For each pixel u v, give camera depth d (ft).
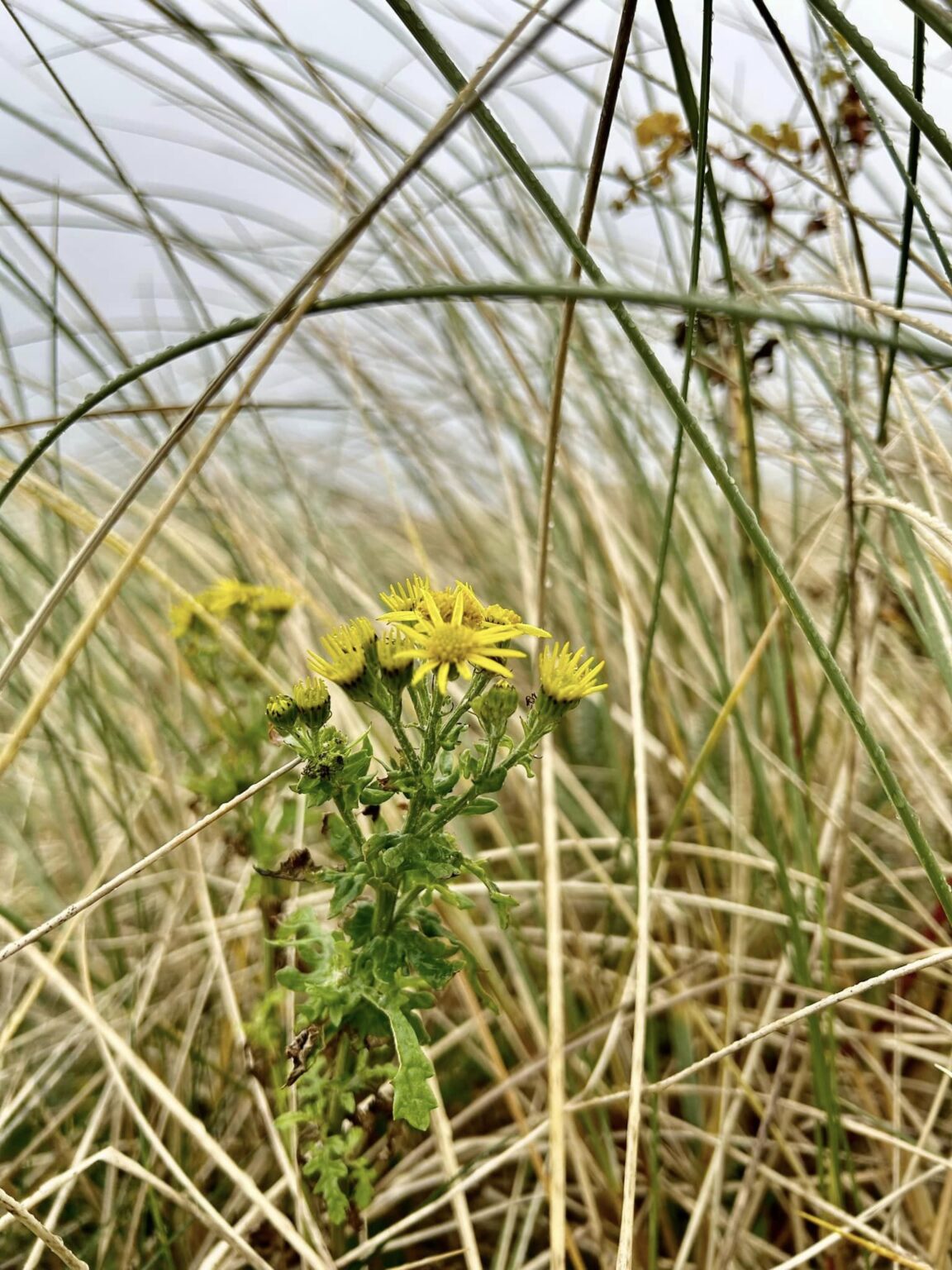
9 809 1.31
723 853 1.07
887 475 0.91
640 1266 0.92
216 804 1.01
